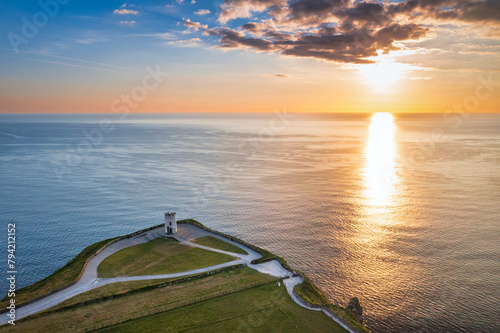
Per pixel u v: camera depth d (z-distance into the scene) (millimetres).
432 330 59531
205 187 164000
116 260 68125
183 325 49562
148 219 119812
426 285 73812
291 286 61000
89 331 47594
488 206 129375
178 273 63156
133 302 54375
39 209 128875
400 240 98312
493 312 64000
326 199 142000
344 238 100250
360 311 60750
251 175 192125
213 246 75750
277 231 106625
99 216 122250
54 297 54750
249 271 65188
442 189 155750
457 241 96812
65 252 92125
